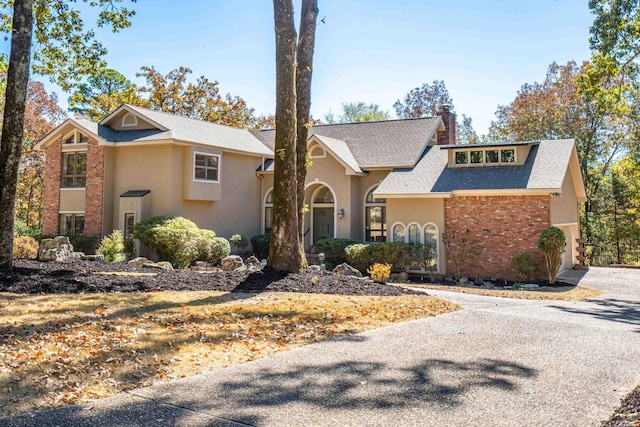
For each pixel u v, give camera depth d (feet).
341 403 14.87
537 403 15.01
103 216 68.08
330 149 73.00
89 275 37.70
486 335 24.76
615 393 15.98
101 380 16.62
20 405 14.33
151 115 69.92
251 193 79.36
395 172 71.56
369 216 75.87
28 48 36.35
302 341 22.85
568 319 30.89
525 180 59.67
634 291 51.21
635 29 52.95
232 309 28.99
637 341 23.93
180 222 61.31
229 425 13.17
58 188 72.38
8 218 35.27
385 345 22.24
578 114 106.93
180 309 28.45
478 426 13.25
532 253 58.13
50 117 118.01
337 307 31.24
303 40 45.88
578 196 78.18
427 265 63.05
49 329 22.58
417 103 153.48
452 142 88.38
